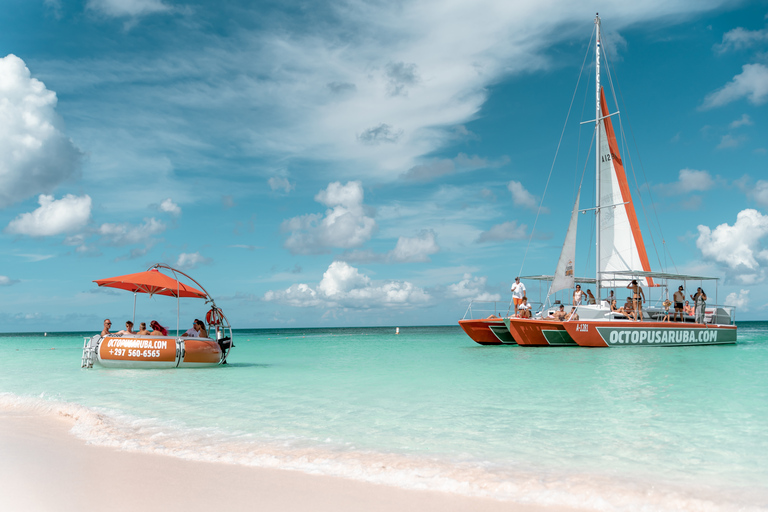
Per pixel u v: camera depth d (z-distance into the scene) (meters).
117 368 13.09
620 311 19.33
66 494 3.50
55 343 40.31
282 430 5.98
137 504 3.33
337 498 3.54
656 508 3.47
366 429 6.02
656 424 6.25
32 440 5.23
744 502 3.61
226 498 3.50
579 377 10.93
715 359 14.80
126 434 5.66
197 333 14.03
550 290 19.73
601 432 5.83
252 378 11.23
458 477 4.10
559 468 4.43
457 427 6.11
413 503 3.46
